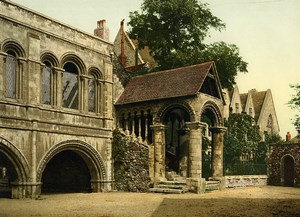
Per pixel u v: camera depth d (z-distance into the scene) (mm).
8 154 22641
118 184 29484
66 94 27203
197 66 30484
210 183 29281
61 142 25781
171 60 39812
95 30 31422
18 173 23156
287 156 38750
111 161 29719
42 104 24922
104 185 28875
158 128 29547
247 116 48250
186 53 39875
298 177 37500
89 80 29109
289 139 47594
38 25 24922
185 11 40500
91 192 28688
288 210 17625
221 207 18781
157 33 41344
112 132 30141
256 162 47406
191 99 28391
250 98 66750
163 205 19750
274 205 19688
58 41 26312
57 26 26297
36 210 17953
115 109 31922
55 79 26062
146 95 30688
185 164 32562
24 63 23812
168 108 29453
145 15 42219
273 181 39562
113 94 31906
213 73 30609
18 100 23344
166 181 28359
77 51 27797
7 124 22328
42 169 24422
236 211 17297
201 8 41906
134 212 17203
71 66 29172
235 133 45281
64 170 30500
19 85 23500
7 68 23125
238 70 40844
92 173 28781
